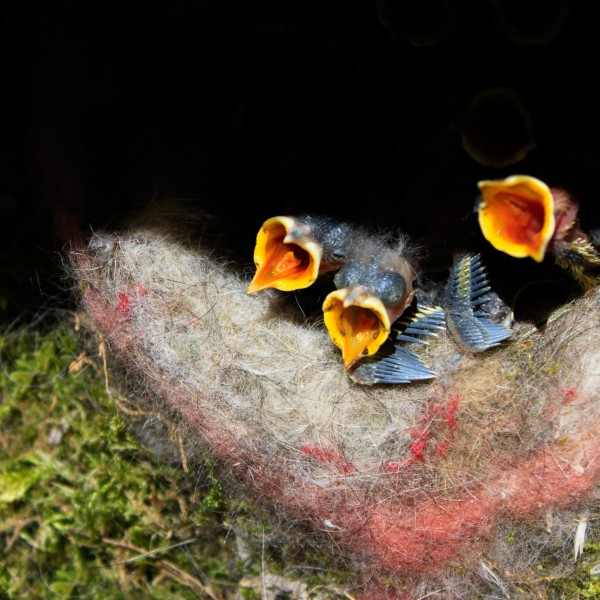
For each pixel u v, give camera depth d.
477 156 0.22
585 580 0.22
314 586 0.23
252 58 0.24
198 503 0.24
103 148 0.24
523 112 0.21
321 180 0.24
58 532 0.25
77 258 0.23
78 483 0.25
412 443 0.22
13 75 0.24
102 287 0.23
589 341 0.22
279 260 0.23
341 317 0.22
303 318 0.24
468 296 0.23
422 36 0.21
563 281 0.23
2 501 0.25
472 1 0.21
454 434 0.22
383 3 0.21
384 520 0.22
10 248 0.25
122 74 0.24
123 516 0.24
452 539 0.22
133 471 0.24
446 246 0.23
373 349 0.22
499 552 0.22
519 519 0.22
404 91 0.23
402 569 0.22
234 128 0.24
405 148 0.24
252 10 0.23
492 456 0.22
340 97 0.24
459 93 0.22
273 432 0.23
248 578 0.24
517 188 0.21
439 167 0.23
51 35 0.23
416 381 0.23
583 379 0.22
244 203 0.25
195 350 0.23
